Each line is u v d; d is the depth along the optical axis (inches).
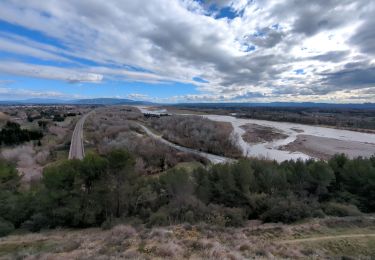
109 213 1033.5
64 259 484.7
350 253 614.9
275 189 1181.7
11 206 952.3
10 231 848.9
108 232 746.2
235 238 684.1
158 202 1103.0
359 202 1105.4
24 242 682.8
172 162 2267.5
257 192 1182.3
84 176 991.6
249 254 552.1
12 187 1154.7
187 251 535.2
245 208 1067.9
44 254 516.7
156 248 538.3
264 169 1291.8
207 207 992.9
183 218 908.6
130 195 1067.9
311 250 618.5
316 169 1235.2
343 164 1317.7
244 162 1279.5
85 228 928.3
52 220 938.7
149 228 793.6
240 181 1163.3
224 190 1142.3
